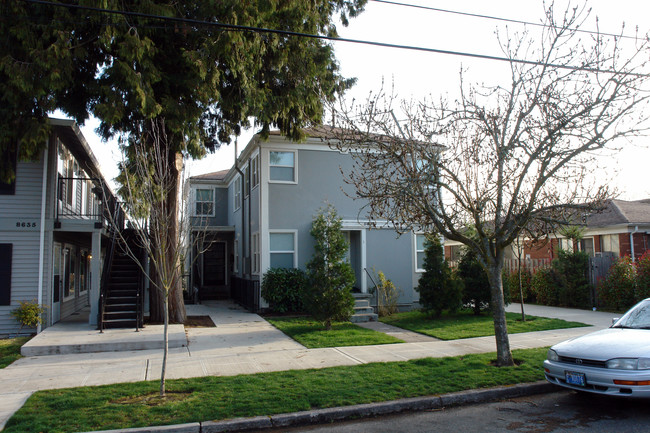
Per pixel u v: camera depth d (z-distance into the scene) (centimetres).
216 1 1136
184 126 1192
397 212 931
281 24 1345
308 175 1748
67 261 1633
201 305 1988
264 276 1658
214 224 2573
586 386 632
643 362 595
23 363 921
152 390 708
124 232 1602
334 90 1566
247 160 2034
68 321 1434
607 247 2275
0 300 1223
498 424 600
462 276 1583
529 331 1250
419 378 771
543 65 845
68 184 1579
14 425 566
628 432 555
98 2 1038
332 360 924
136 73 1079
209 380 764
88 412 610
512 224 857
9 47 1066
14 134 1104
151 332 1169
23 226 1253
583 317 1488
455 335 1190
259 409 620
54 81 1039
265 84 1373
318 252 1373
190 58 1132
